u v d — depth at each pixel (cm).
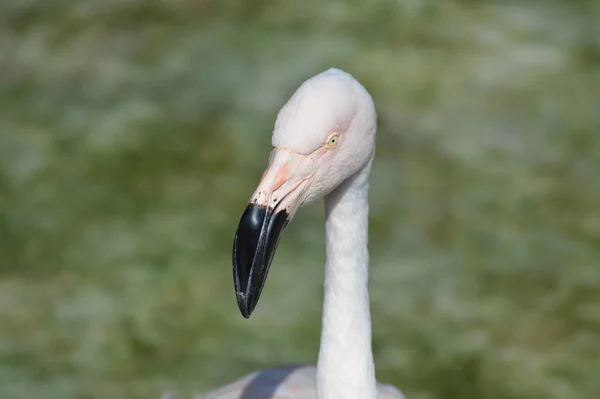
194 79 1368
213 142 1241
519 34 1535
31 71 1407
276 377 614
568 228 1116
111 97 1338
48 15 1542
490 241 1089
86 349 925
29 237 1083
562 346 937
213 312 973
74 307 981
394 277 1031
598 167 1227
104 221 1112
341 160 481
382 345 930
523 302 997
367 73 1388
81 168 1200
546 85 1398
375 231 1105
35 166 1203
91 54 1448
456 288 1014
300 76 1366
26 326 955
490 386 881
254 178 1183
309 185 475
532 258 1062
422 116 1313
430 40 1502
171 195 1155
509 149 1259
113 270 1032
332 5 1589
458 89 1377
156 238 1080
